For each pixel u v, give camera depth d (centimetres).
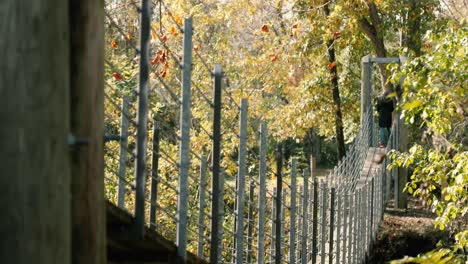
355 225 1727
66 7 375
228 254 1625
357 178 2247
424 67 1569
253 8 3238
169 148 1916
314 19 3306
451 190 1586
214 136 721
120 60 1892
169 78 2388
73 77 411
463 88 1545
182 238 655
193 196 1898
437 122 1589
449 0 3438
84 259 415
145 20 580
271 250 1152
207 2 3291
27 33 360
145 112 579
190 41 662
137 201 571
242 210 893
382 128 2731
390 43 4116
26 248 360
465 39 1535
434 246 2214
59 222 369
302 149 5481
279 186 987
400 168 2611
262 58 3425
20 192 359
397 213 2541
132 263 602
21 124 359
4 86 359
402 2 3372
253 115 3472
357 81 3903
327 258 1593
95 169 417
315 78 3672
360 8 3122
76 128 411
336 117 3694
